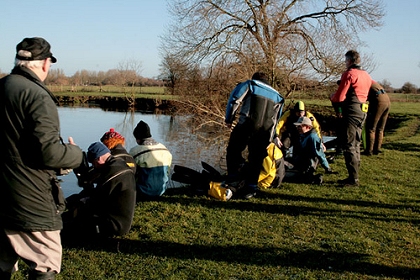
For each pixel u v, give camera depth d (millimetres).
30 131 2615
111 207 4273
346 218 5352
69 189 10211
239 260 4012
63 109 39500
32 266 2832
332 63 18188
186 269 3787
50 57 2852
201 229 4805
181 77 20438
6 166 2674
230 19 19938
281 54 17719
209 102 19156
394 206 5949
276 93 6262
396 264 4012
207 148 17734
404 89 56438
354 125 6645
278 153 6574
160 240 4441
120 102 44875
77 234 4312
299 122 7102
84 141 19641
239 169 6355
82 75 72188
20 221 2711
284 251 4250
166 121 29000
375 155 10148
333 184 7051
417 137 15641
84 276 3611
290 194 6359
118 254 4074
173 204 5723
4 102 2641
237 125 6312
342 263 3994
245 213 5434
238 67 18094
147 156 5867
